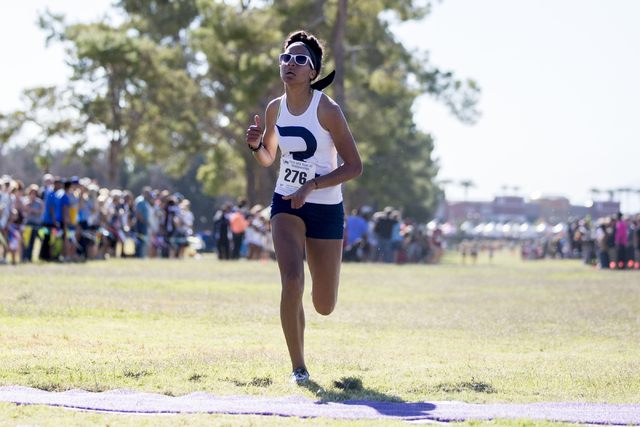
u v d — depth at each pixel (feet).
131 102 219.20
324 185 22.95
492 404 19.77
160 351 27.22
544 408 19.17
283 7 153.48
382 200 301.22
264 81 160.66
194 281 64.13
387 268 108.06
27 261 81.87
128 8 221.66
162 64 210.38
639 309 50.26
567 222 210.38
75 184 83.92
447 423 17.20
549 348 32.27
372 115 194.59
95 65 209.77
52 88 220.02
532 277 92.53
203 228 476.13
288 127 23.84
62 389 20.57
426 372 24.45
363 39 177.99
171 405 18.52
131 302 43.78
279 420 17.06
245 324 36.81
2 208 76.18
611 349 32.27
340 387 21.57
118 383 21.34
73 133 226.38
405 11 164.55
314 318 40.70
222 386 21.31
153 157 250.37
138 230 104.42
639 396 21.31
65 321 35.12
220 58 162.50
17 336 29.66
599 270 121.80
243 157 221.05
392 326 38.29
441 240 185.88
